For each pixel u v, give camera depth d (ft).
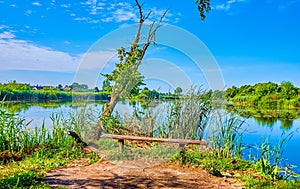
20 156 22.12
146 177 17.88
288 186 16.85
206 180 17.62
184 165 20.42
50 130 29.89
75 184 16.39
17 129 24.16
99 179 17.37
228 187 16.49
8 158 21.45
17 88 91.35
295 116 54.34
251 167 21.04
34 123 37.68
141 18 28.58
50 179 17.21
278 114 57.41
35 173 17.93
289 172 20.02
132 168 19.61
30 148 24.04
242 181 17.72
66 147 24.45
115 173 18.61
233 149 24.36
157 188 16.03
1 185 15.16
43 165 20.17
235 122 24.98
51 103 84.02
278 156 20.89
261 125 42.65
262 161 19.40
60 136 26.17
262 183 17.13
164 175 18.33
